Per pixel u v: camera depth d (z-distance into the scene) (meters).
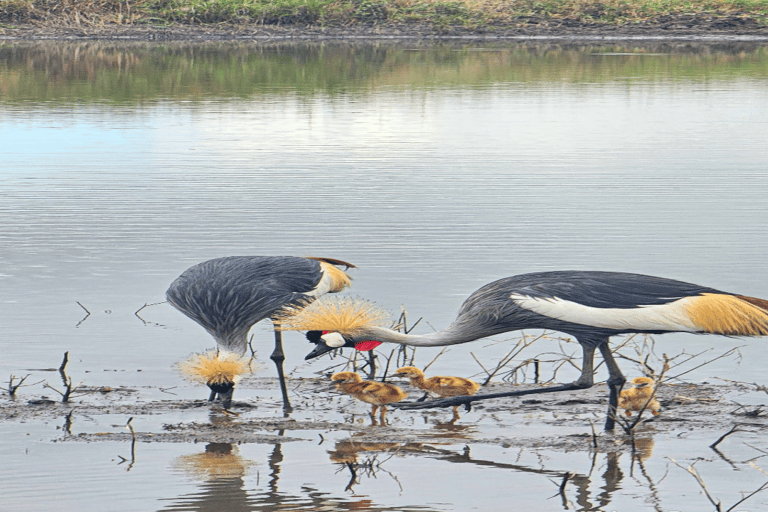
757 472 9.38
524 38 55.78
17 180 22.19
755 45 53.12
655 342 13.24
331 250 16.83
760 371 12.15
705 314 10.17
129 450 9.84
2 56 47.28
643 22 56.38
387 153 25.56
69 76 41.50
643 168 23.67
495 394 10.66
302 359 12.91
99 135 28.06
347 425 10.62
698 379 11.91
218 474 9.30
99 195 20.77
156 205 19.89
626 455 9.79
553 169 23.55
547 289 10.48
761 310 10.34
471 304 10.66
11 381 11.27
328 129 29.28
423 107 33.72
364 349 10.73
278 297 11.05
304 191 21.19
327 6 57.22
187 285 11.28
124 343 12.92
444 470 9.45
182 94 36.94
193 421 10.63
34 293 14.73
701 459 9.68
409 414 11.00
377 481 9.20
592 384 10.50
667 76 42.00
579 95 36.66
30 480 9.12
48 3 56.25
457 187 21.59
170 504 8.68
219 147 26.30
